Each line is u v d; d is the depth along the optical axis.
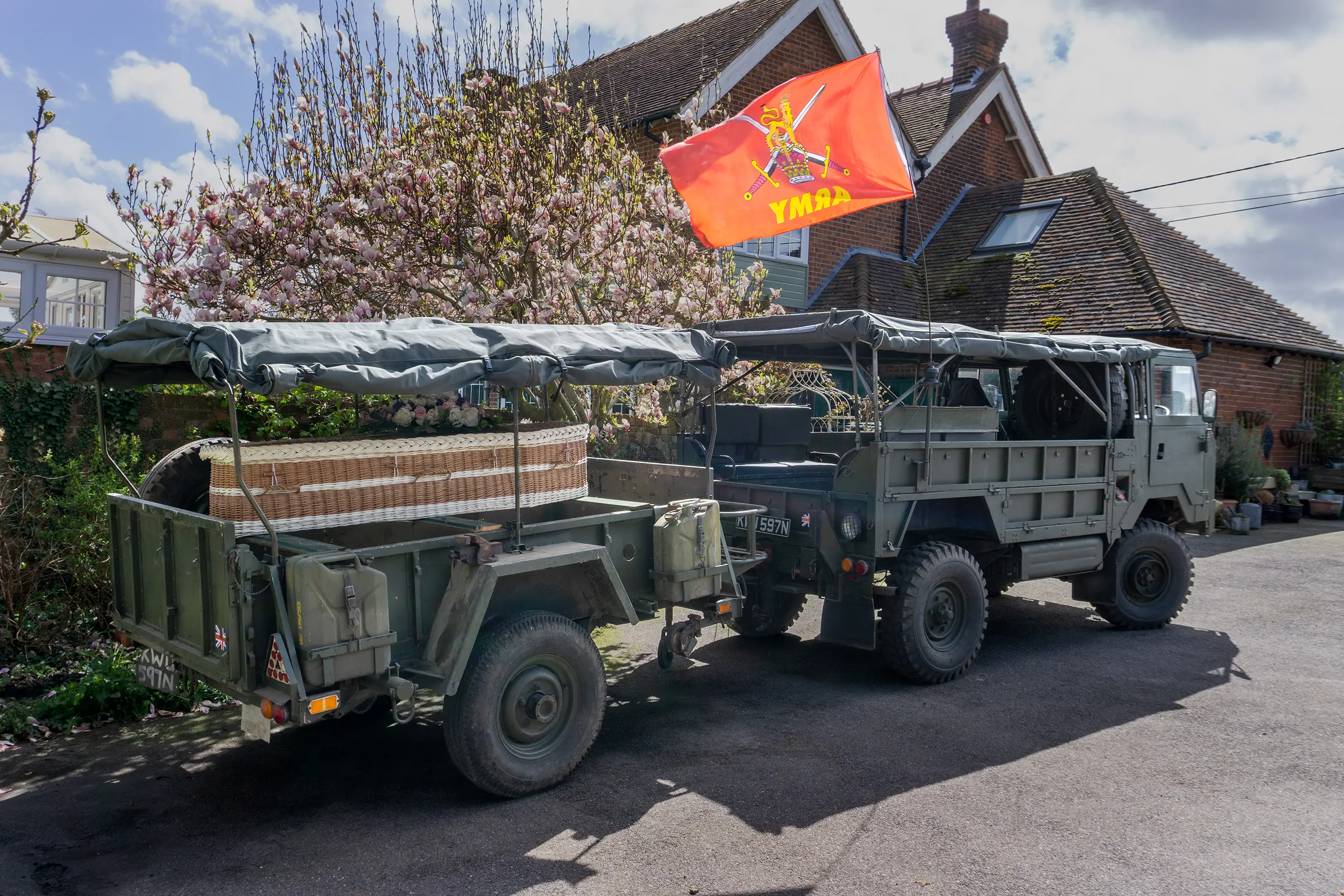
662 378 4.95
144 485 4.70
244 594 3.52
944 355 7.27
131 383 4.41
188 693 5.21
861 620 5.82
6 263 10.47
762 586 6.48
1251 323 14.38
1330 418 16.66
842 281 14.68
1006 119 18.17
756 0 14.86
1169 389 7.89
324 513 3.89
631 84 13.55
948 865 3.57
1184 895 3.36
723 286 8.73
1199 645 7.04
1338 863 3.60
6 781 4.32
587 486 5.57
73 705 5.04
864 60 6.34
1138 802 4.17
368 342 3.81
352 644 3.63
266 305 6.69
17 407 6.70
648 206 8.34
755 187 6.62
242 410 7.54
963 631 6.15
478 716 3.98
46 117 5.22
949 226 16.89
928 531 6.73
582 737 4.40
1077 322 13.17
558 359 4.32
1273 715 5.39
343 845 3.70
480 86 7.43
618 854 3.65
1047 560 6.75
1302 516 14.45
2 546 5.98
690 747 4.84
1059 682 6.07
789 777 4.45
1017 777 4.45
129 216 6.59
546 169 7.33
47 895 3.29
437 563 4.16
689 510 4.98
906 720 5.29
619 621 4.92
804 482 7.04
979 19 17.83
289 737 4.93
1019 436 8.07
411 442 4.13
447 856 3.62
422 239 7.14
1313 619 7.88
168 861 3.56
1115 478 7.23
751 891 3.38
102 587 6.27
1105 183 15.98
